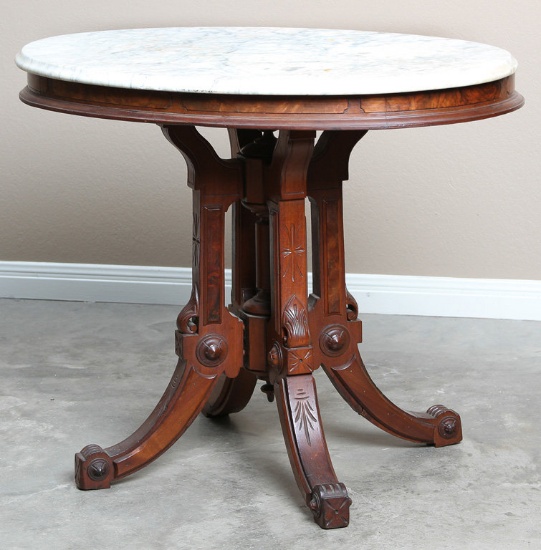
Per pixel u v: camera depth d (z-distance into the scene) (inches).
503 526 83.4
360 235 136.7
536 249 135.4
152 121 72.3
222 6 132.1
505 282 136.2
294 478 91.2
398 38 93.7
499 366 119.4
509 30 129.3
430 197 135.0
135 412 105.5
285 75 71.4
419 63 77.3
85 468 88.2
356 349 93.0
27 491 88.4
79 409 105.9
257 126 70.7
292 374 87.5
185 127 84.4
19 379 113.7
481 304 136.6
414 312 137.8
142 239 140.0
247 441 99.3
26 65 80.0
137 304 141.3
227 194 87.7
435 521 84.1
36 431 100.3
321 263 90.3
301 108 71.1
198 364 89.9
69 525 83.1
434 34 130.2
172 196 138.2
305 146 82.0
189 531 82.4
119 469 89.0
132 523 83.5
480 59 79.4
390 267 137.6
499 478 91.7
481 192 134.3
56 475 91.4
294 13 131.4
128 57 80.3
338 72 72.6
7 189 140.1
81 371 116.5
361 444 98.7
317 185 88.7
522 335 130.4
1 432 99.9
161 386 112.7
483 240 135.8
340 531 82.5
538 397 110.2
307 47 86.6
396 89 70.6
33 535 81.6
